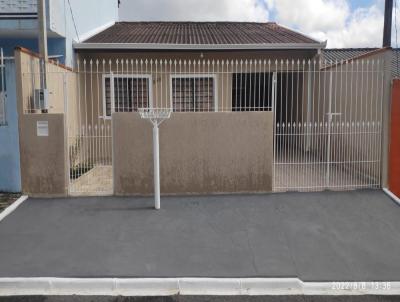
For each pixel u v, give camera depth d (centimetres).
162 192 752
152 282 441
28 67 751
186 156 749
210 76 1134
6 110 755
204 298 420
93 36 1205
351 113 895
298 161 848
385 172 772
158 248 530
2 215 651
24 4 931
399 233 583
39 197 746
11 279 444
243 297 422
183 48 1089
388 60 760
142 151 745
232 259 497
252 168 756
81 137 941
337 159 893
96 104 1118
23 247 534
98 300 416
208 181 754
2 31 964
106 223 620
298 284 441
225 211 668
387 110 766
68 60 1041
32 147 741
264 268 473
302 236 570
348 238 564
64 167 745
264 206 691
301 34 1284
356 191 765
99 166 976
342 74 956
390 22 1083
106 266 477
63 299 418
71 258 500
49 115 735
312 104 1130
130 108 1126
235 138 752
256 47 1102
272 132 754
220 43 1128
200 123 746
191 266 477
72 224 617
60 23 977
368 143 801
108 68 1128
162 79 1130
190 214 655
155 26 1452
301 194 752
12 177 769
